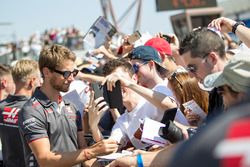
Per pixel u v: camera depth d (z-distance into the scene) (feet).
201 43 8.39
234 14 38.01
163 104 9.81
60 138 10.38
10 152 12.70
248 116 3.42
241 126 3.35
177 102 10.46
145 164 7.64
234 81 6.75
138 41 14.99
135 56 11.05
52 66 10.26
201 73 8.52
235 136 3.32
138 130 10.63
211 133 3.44
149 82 10.99
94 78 13.15
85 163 10.64
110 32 17.37
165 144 9.14
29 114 10.19
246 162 3.24
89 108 10.62
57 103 10.58
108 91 9.89
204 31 8.61
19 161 12.55
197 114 10.19
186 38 8.75
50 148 10.26
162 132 9.07
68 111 10.80
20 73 13.20
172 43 14.30
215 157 3.32
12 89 17.31
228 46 18.72
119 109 9.91
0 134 13.01
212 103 8.60
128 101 10.77
